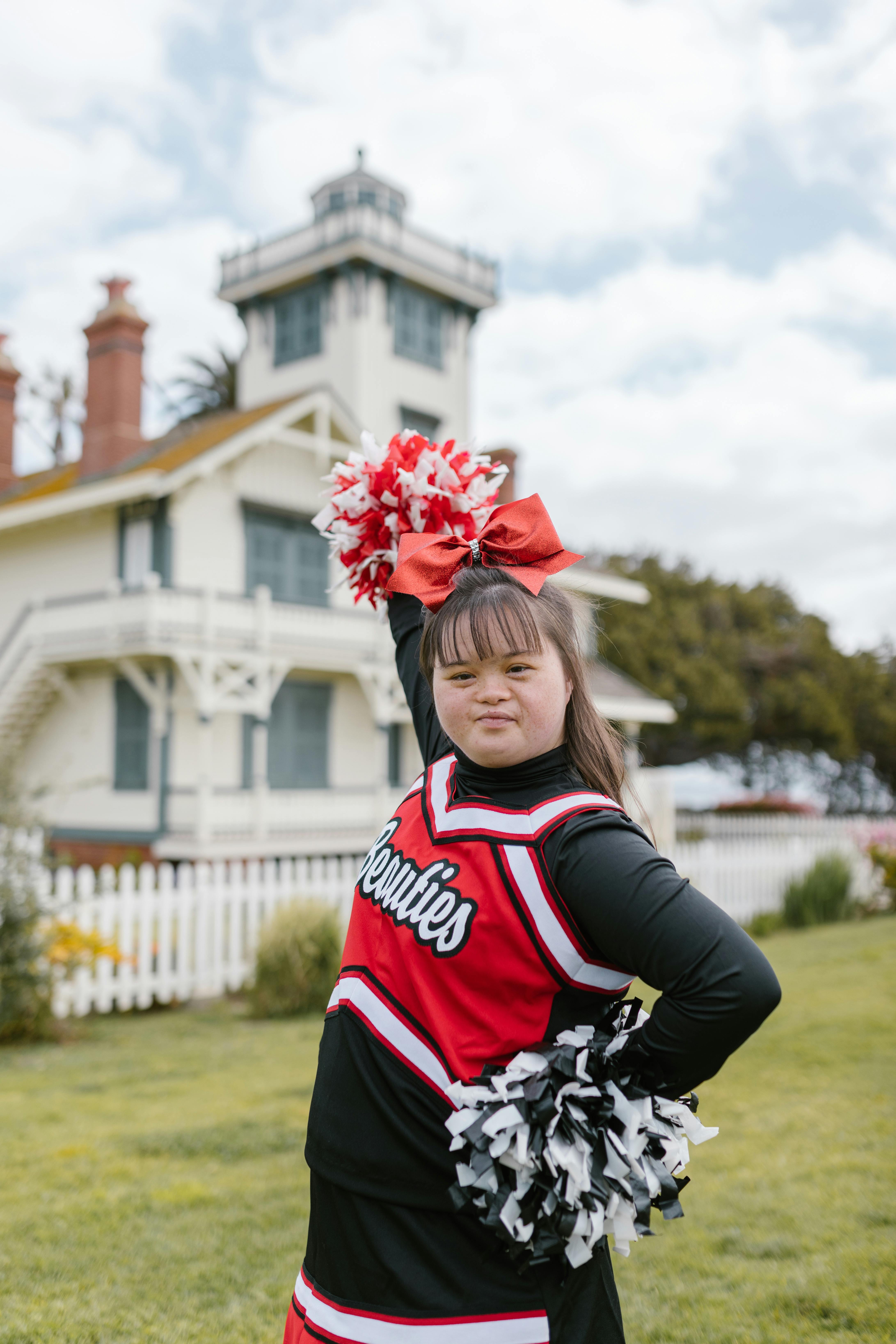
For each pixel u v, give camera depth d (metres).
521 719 1.37
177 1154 4.39
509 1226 1.18
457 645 1.38
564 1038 1.24
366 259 20.70
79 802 18.70
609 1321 1.35
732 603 32.94
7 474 23.69
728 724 29.55
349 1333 1.29
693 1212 3.65
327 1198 1.37
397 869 1.44
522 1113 1.19
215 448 17.30
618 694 20.89
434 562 1.53
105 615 17.03
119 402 19.44
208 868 8.91
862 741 32.25
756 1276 3.12
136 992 8.52
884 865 13.95
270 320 22.52
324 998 8.07
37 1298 3.04
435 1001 1.31
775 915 12.58
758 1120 4.63
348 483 2.10
